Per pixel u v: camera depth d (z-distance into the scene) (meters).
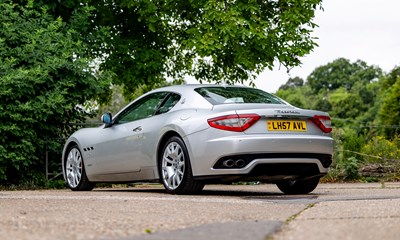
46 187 10.25
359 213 4.37
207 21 13.27
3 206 5.09
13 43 10.47
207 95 7.11
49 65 10.10
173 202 5.57
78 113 11.05
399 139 13.36
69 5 12.93
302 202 5.61
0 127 9.56
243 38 13.06
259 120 6.65
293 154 6.71
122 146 7.94
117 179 8.16
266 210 4.80
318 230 3.37
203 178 6.72
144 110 7.86
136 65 13.65
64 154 9.22
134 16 14.53
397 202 5.30
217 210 4.78
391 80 65.06
